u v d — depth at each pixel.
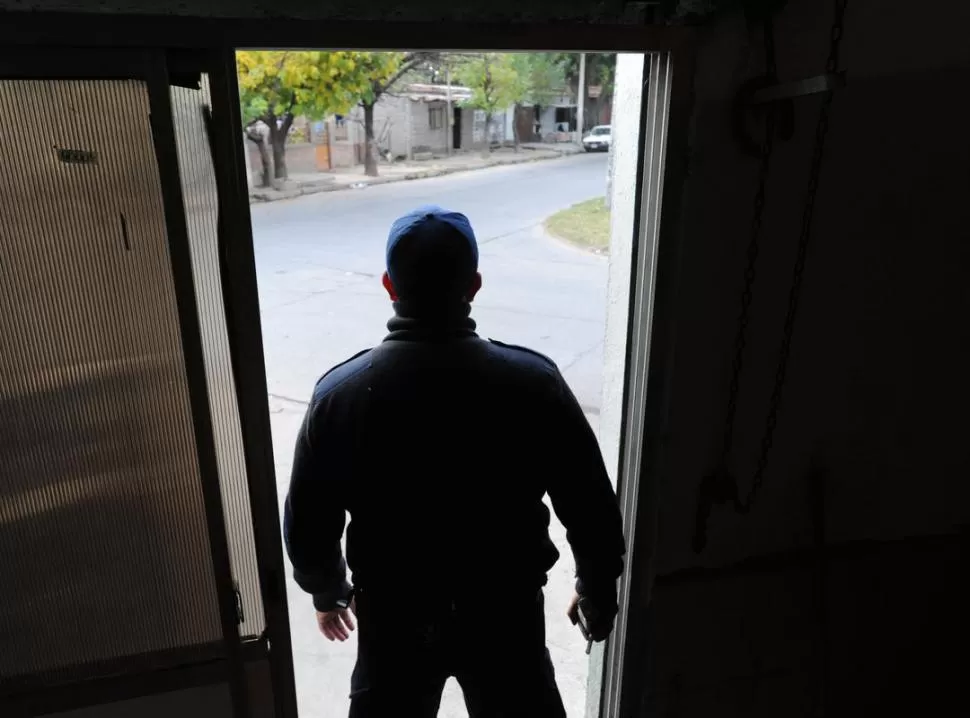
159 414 1.28
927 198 1.60
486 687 1.41
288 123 14.85
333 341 6.13
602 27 1.28
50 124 1.10
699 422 1.65
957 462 1.88
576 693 2.47
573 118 31.34
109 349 1.23
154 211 1.17
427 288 1.25
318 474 1.30
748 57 1.39
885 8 1.43
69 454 1.27
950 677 2.09
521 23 1.24
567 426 1.30
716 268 1.53
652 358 1.53
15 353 1.19
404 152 22.81
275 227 11.42
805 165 1.50
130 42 1.08
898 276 1.65
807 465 1.78
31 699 1.39
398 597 1.36
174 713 1.48
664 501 1.70
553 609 2.92
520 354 1.32
